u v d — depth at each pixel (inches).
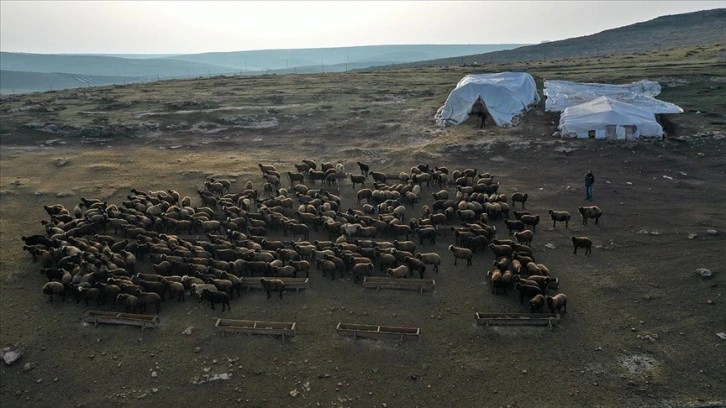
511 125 2004.2
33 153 1947.6
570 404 716.7
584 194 1421.0
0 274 1106.1
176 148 2005.4
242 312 958.4
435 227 1232.8
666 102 2073.1
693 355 788.6
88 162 1843.0
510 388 751.1
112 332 913.5
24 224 1357.0
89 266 1042.7
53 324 941.8
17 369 840.3
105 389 790.5
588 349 816.9
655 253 1086.4
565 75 2819.9
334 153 1911.9
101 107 2546.8
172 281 1004.6
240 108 2472.9
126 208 1362.0
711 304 901.2
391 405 737.0
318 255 1096.8
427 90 2709.2
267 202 1369.3
